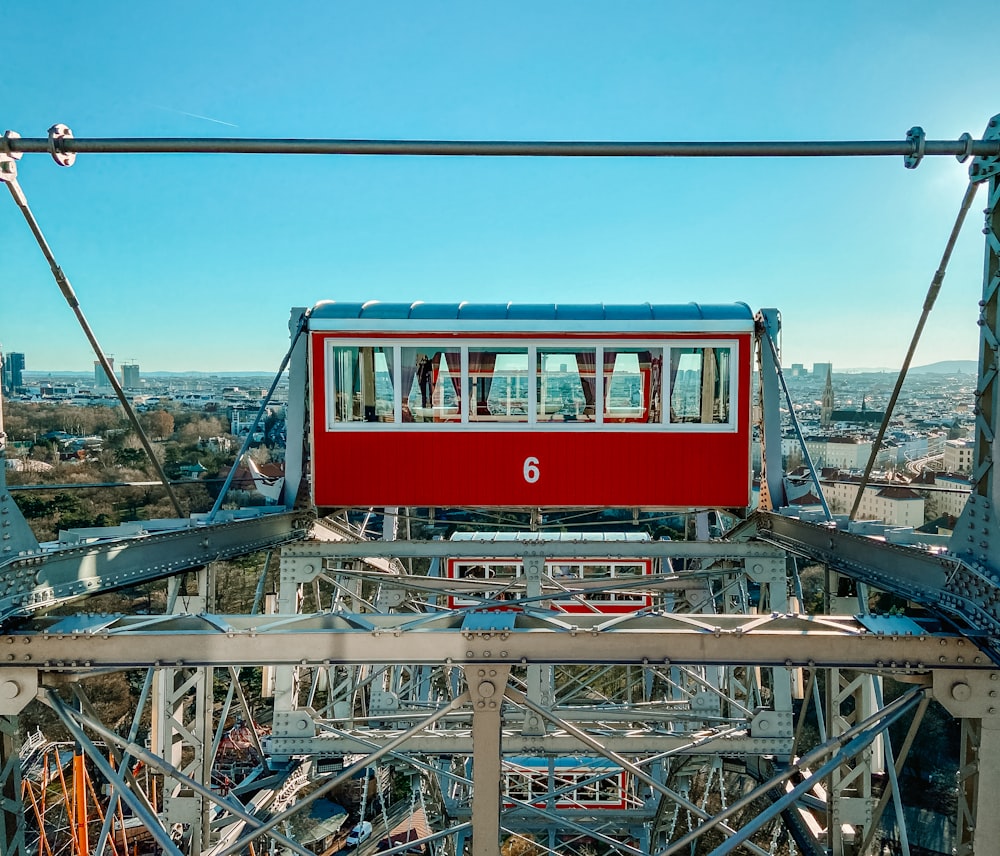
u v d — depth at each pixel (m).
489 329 8.22
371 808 29.22
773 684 8.55
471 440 8.37
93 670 4.91
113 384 6.39
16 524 4.86
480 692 5.01
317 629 5.12
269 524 8.01
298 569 9.09
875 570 5.95
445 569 16.77
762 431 8.68
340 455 8.43
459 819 12.42
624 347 8.23
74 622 5.07
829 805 6.91
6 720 4.98
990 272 4.80
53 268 5.39
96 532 5.72
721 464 8.33
